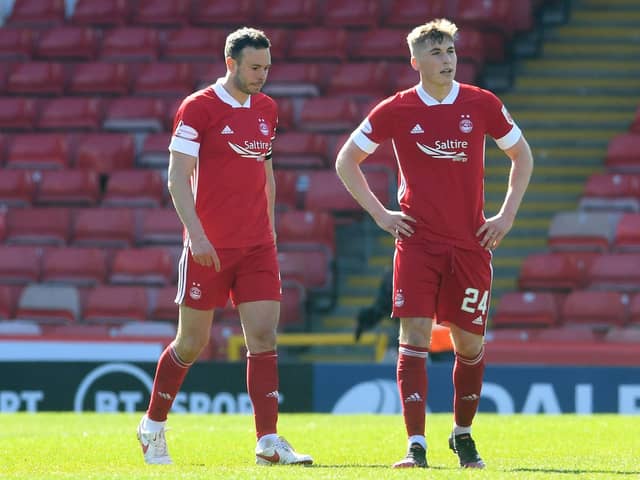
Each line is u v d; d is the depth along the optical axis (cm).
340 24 7506
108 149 6700
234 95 2230
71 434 2973
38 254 6122
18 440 2767
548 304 5688
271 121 2280
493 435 2922
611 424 3253
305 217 6038
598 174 6394
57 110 7019
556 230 6066
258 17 7638
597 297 5641
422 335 2166
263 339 2231
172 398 2297
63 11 7875
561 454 2478
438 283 2191
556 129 7000
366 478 1786
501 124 2205
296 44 7281
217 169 2214
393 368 4462
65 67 7356
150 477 1827
